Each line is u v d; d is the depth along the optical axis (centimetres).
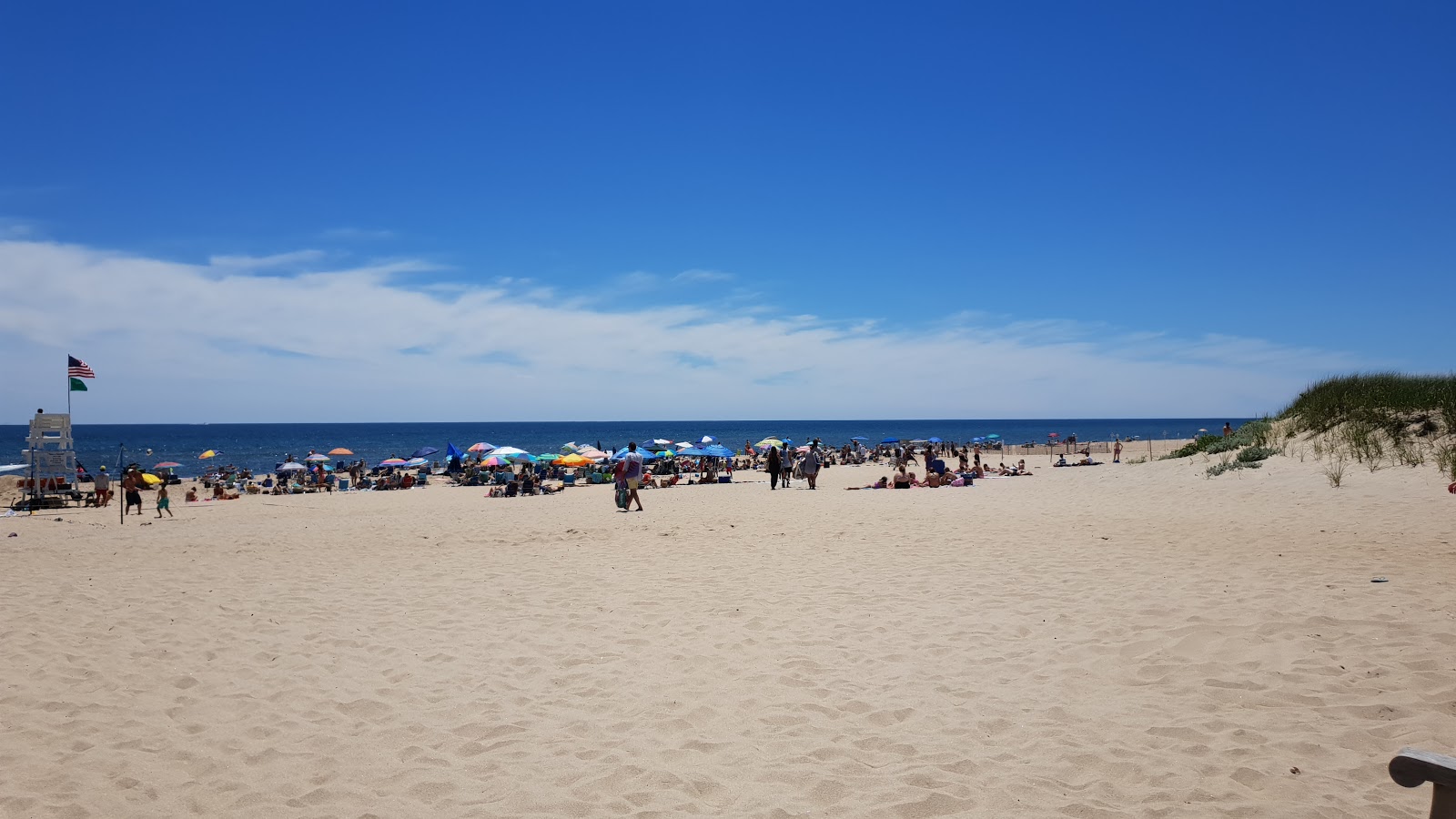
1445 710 394
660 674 507
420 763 384
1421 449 1424
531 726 427
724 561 923
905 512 1409
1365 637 511
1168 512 1241
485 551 1094
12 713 466
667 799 338
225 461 6612
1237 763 353
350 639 614
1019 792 335
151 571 977
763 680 489
